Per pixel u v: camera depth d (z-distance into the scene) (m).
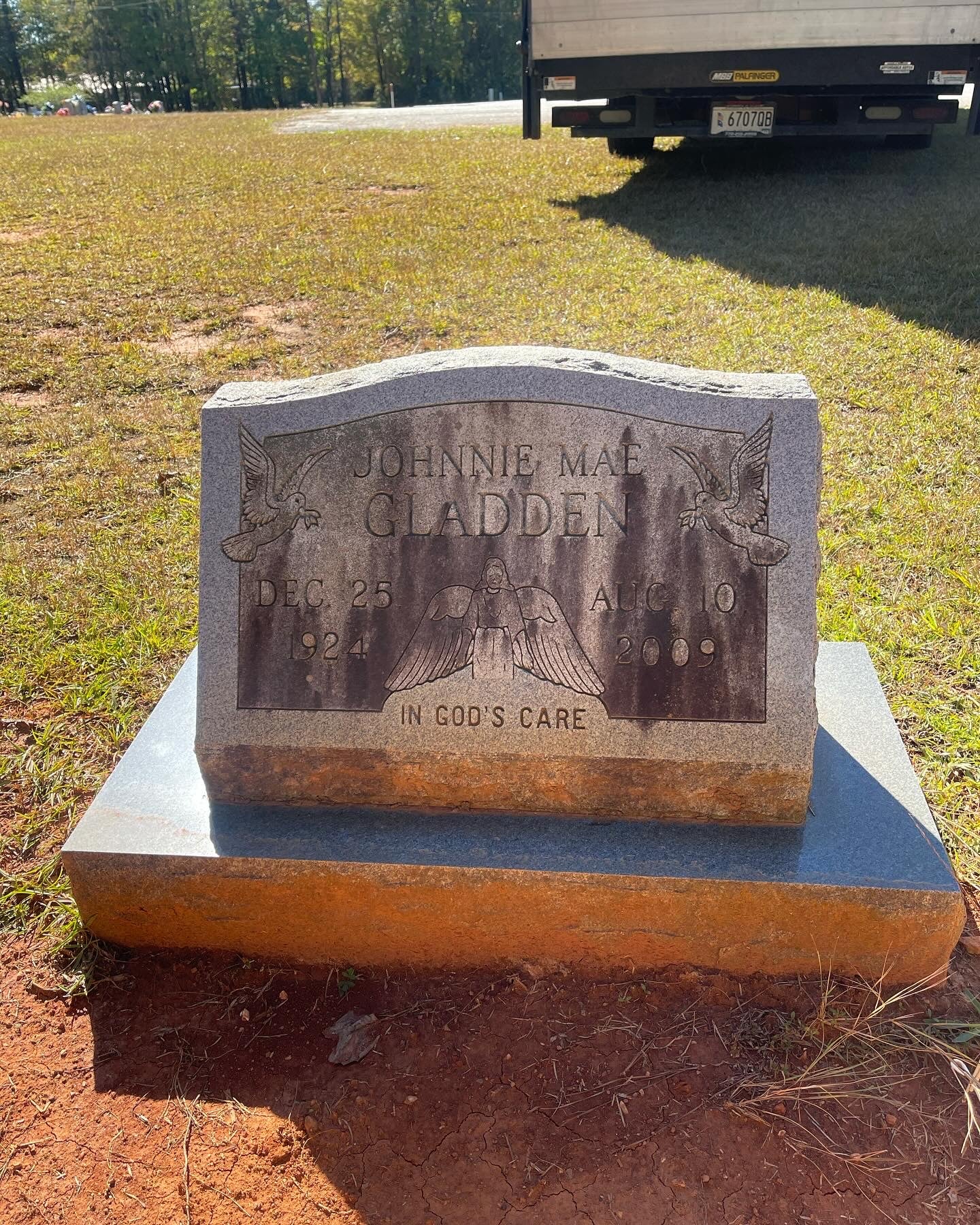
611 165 13.20
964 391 6.40
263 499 2.98
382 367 3.00
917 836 2.88
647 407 2.84
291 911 2.94
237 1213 2.42
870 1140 2.51
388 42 65.75
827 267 8.65
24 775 3.74
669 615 2.88
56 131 24.47
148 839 2.95
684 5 9.52
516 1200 2.41
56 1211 2.44
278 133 20.75
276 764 3.04
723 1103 2.60
